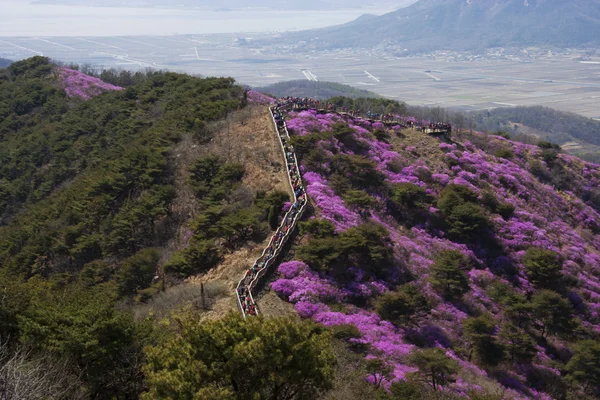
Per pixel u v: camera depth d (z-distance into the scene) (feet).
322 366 77.82
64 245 200.23
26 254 199.62
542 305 169.48
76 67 540.93
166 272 169.48
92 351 89.15
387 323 147.54
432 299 168.04
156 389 72.33
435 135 295.69
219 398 67.62
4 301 95.91
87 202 221.05
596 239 256.32
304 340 77.41
